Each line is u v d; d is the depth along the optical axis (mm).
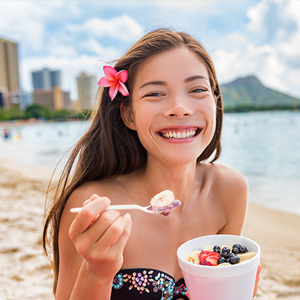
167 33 1373
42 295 2537
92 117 1631
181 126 1243
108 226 874
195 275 1016
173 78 1245
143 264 1387
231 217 1648
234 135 32625
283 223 5941
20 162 16609
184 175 1441
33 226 4297
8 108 136125
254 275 1052
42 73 192500
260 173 13031
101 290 958
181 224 1493
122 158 1581
